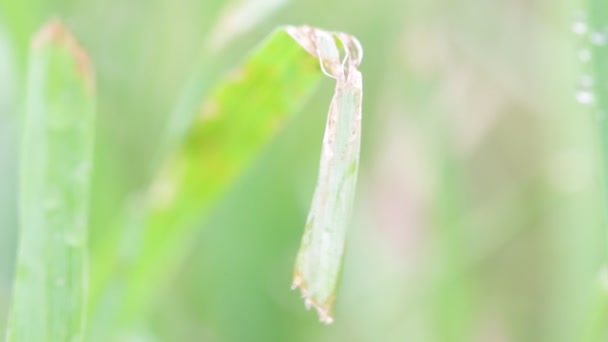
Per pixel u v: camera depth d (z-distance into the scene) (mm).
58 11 302
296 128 298
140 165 307
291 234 283
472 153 323
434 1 319
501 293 312
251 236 277
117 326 230
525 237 314
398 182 311
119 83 317
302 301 280
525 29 336
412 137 304
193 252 298
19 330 187
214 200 228
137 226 227
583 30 203
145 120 313
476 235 296
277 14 315
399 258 304
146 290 231
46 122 193
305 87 213
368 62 317
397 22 314
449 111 297
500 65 324
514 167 326
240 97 215
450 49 311
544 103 322
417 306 283
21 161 193
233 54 303
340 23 321
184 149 223
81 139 194
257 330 276
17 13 262
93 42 318
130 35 323
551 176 311
